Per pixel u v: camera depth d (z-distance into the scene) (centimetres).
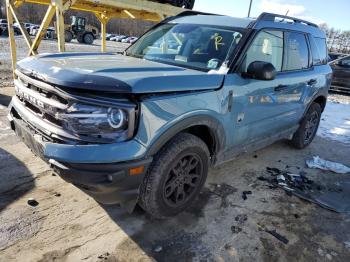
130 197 237
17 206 283
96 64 267
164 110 237
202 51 326
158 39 376
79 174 212
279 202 337
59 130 222
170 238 263
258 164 433
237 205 322
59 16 535
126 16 823
